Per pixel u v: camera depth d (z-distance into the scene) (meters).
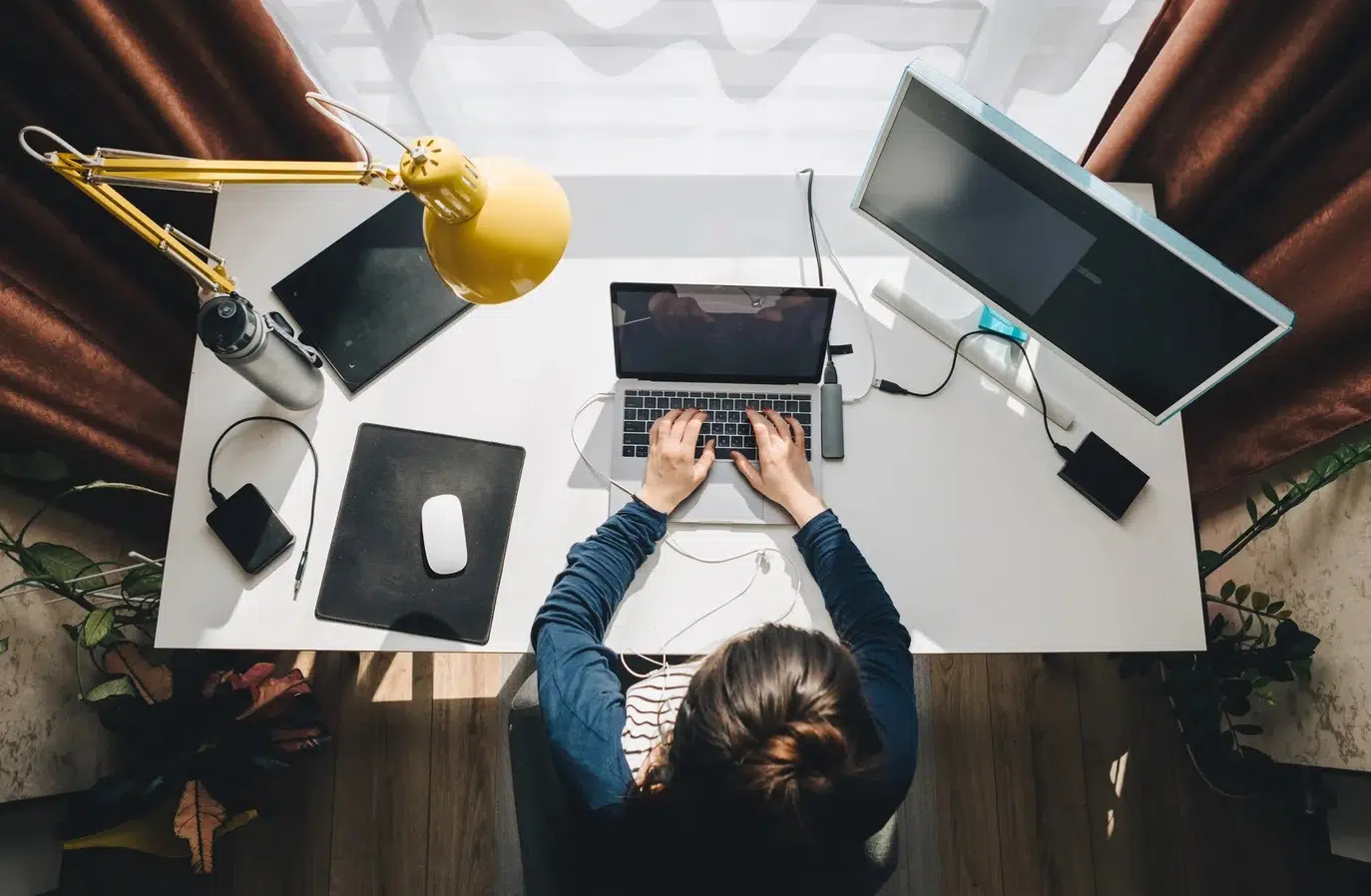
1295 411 1.36
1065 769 1.72
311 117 1.33
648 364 1.18
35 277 1.21
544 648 1.00
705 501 1.16
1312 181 1.26
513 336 1.23
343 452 1.18
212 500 1.15
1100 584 1.17
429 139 0.77
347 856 1.65
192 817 1.35
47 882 1.48
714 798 0.70
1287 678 1.38
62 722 1.46
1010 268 1.08
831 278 1.28
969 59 1.31
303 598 1.12
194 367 1.20
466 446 1.19
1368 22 1.07
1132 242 0.94
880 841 1.10
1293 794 1.56
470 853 1.65
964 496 1.19
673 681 1.01
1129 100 1.29
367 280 1.23
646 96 1.39
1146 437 1.22
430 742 1.69
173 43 1.13
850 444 1.21
